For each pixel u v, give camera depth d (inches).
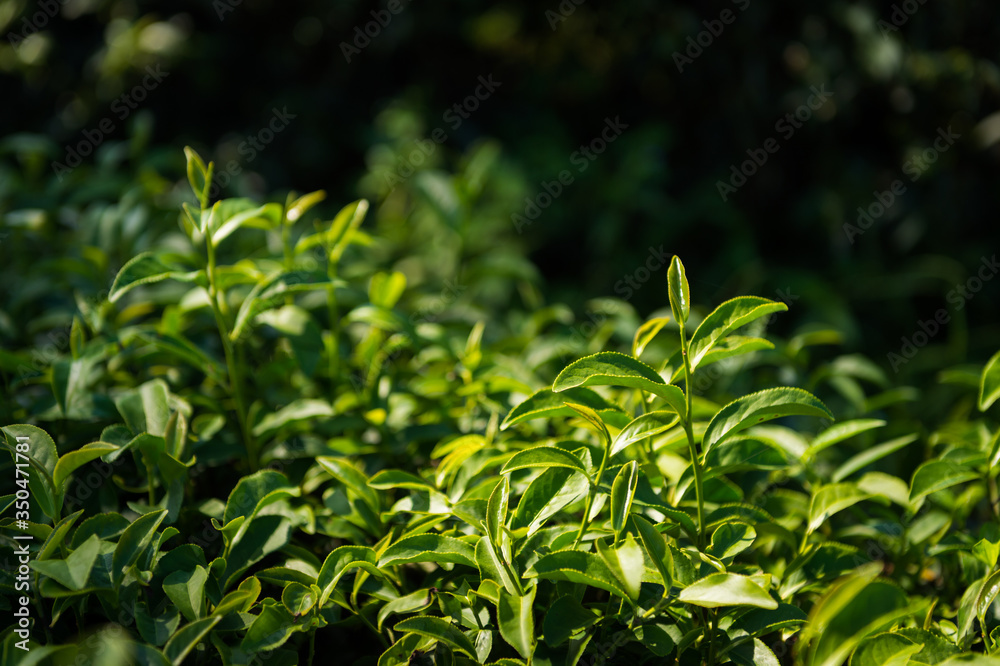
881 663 50.3
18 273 109.4
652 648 48.1
